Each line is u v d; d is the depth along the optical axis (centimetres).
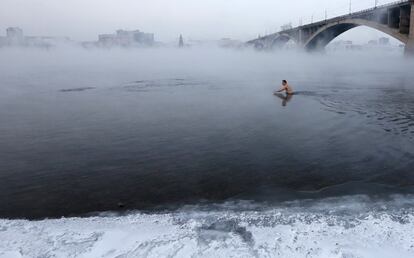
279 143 1179
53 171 956
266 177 886
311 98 2208
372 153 1059
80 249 563
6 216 711
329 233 599
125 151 1123
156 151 1116
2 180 898
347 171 916
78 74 4650
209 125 1461
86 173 940
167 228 625
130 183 868
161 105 2016
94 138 1284
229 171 931
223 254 545
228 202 746
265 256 541
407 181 845
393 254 542
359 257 536
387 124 1436
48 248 568
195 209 715
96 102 2158
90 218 677
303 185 832
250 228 620
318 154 1058
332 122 1482
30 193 820
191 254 546
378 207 698
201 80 3672
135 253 550
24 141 1253
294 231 607
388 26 5884
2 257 543
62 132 1380
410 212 672
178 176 904
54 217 704
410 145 1135
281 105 1950
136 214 697
